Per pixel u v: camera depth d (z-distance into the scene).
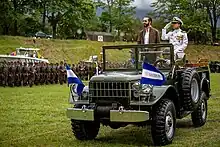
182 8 69.56
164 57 8.16
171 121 7.43
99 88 7.36
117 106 7.21
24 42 45.59
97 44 51.47
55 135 8.42
